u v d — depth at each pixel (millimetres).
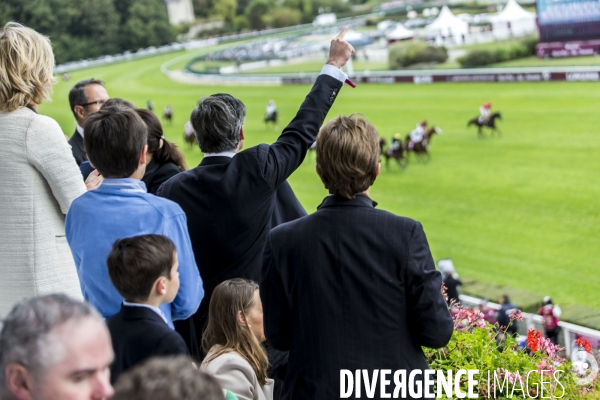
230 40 73312
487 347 3936
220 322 2934
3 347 1599
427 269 2379
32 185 2971
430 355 3926
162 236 2385
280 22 77125
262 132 34812
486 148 25844
